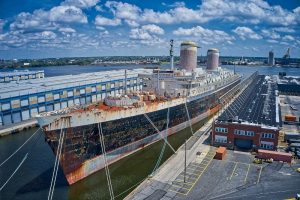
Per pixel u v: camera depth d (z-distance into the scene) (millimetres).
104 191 47375
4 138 78812
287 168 53969
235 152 62344
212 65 139250
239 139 64625
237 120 67875
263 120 70062
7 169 56469
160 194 44000
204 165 55125
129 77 138125
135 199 42406
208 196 43594
